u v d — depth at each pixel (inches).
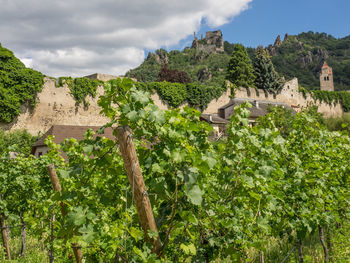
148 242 106.7
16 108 1014.4
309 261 217.6
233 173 142.9
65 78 1157.7
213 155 119.6
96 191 122.4
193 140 128.1
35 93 1077.1
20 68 1045.2
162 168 107.5
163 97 1417.3
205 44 6240.2
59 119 1130.7
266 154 157.8
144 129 109.5
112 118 115.1
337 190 240.7
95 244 130.0
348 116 1237.7
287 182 193.9
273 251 253.4
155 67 4933.6
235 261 133.3
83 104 1196.5
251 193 140.9
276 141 171.5
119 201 141.4
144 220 104.7
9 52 1023.0
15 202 306.0
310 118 234.1
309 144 218.2
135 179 102.9
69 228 110.2
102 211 139.5
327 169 218.4
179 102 1473.9
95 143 113.4
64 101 1149.1
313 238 304.3
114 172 122.0
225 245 138.9
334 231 244.4
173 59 5836.6
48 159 285.6
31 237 352.2
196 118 133.6
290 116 826.8
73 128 1006.4
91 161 116.0
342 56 6973.4
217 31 6304.1
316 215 199.3
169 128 111.3
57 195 121.6
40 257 284.2
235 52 2118.6
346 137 279.3
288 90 2135.8
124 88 102.9
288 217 195.3
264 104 1798.7
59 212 233.5
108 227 131.2
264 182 153.5
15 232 369.4
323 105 2321.6
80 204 117.9
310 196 205.0
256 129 160.4
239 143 140.9
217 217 136.4
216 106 1644.9
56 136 952.9
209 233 147.7
